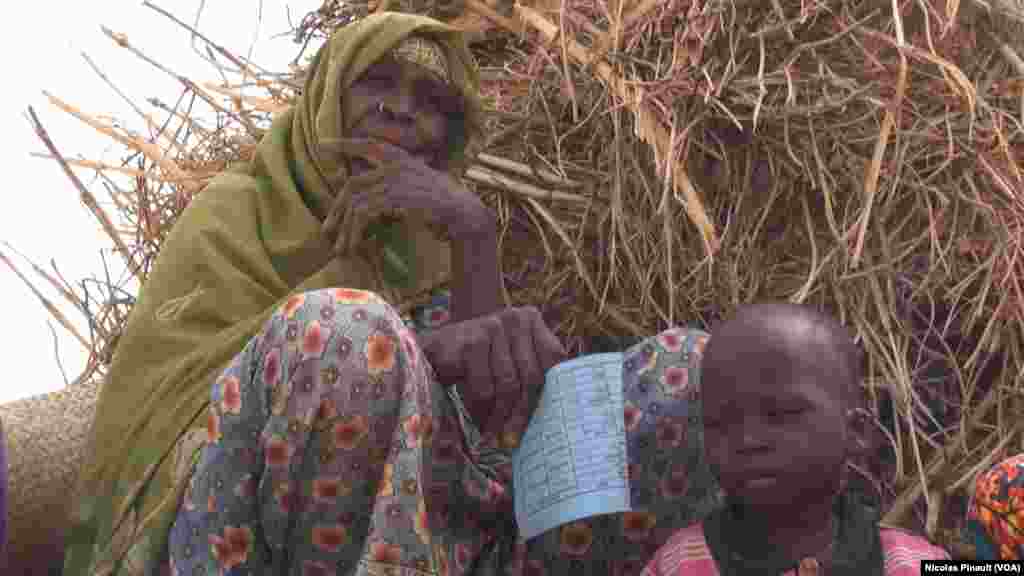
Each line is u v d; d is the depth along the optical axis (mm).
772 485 1787
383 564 1845
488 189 2826
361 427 1875
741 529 1874
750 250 2615
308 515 1911
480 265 2365
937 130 2533
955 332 2531
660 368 2217
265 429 1883
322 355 1860
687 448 2201
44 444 2365
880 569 1794
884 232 2533
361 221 2375
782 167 2629
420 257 2527
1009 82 2635
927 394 2543
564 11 2797
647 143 2664
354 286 2406
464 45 2557
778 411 1787
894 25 2645
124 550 2035
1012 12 2656
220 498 1919
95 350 3193
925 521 2459
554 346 2219
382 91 2479
